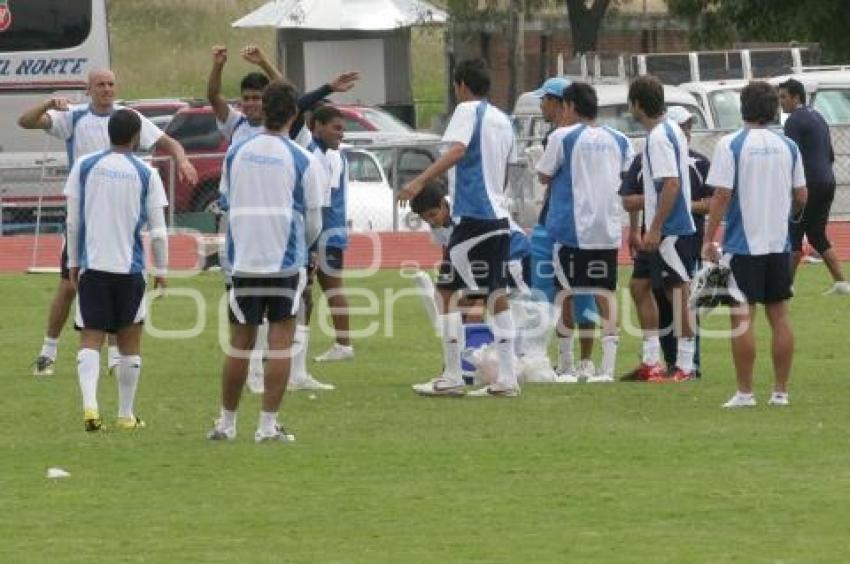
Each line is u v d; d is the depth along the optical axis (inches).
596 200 2219.5
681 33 7273.6
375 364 2470.5
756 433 1857.8
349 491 1585.9
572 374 2309.3
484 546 1375.5
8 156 4734.3
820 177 3112.7
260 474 1660.9
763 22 6314.0
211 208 3966.5
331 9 6205.7
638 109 2210.9
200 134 4650.6
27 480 1640.0
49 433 1902.1
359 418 1987.0
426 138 4808.1
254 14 6254.9
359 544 1386.6
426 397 2148.1
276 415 1843.0
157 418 2003.0
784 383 2053.4
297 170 1752.0
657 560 1325.0
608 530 1428.4
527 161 3484.3
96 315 1893.5
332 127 2442.2
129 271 1891.0
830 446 1780.3
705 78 4697.3
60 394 2193.7
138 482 1628.9
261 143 1753.2
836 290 3169.3
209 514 1498.5
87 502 1546.5
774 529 1428.4
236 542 1396.4
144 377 2345.0
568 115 2241.6
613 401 2097.7
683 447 1781.5
